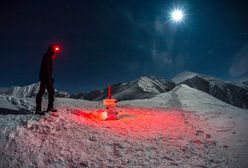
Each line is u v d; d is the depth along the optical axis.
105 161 5.86
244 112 14.70
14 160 5.26
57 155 5.70
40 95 8.28
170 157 6.42
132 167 5.72
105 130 7.62
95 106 14.23
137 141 7.21
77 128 7.15
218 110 14.74
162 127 9.09
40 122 6.84
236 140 8.02
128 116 10.79
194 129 9.27
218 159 6.48
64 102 14.80
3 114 8.32
